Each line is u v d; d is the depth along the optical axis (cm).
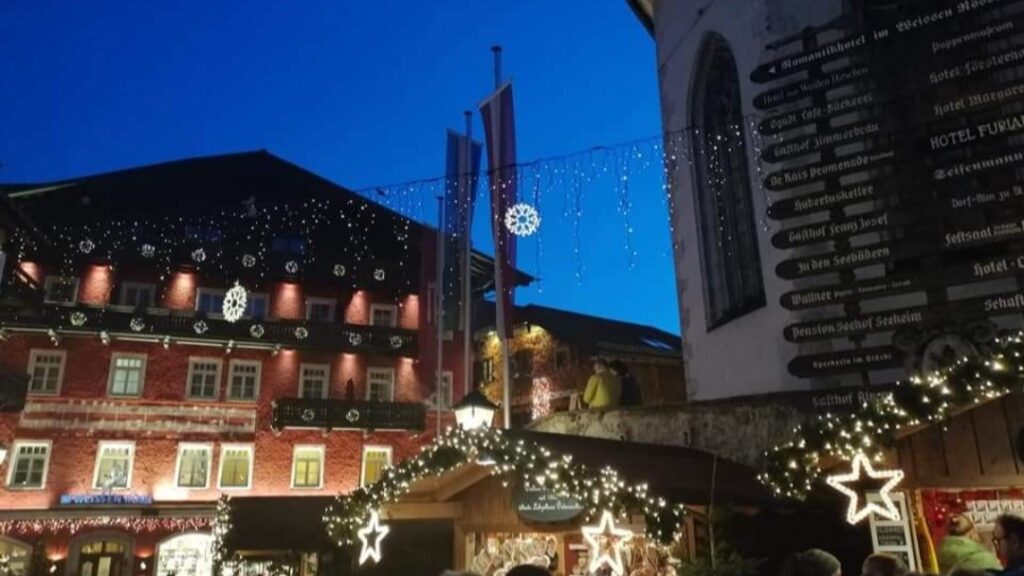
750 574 727
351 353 3397
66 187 3222
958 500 700
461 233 1622
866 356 901
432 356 2895
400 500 1007
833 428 648
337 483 3219
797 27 1185
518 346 3619
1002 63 872
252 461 3138
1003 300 821
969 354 601
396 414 3316
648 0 1764
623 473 737
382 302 3566
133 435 3008
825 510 788
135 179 3356
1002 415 634
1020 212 890
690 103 1503
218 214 3406
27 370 2936
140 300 3181
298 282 3441
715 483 784
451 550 1192
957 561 632
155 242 3216
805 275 970
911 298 973
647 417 1095
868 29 998
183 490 3023
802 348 1098
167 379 3108
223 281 3319
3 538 2742
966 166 865
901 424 627
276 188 3600
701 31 1460
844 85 1003
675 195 1562
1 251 2197
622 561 816
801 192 1123
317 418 3194
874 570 449
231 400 3181
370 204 3669
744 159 1358
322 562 1741
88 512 2848
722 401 1009
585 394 1259
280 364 3294
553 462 754
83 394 2980
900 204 927
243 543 1734
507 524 922
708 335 1393
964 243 858
